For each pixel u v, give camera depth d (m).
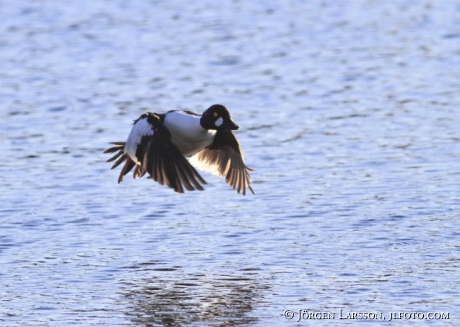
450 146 18.72
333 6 37.69
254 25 33.84
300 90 24.62
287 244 13.20
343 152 18.53
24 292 11.56
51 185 16.64
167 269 12.31
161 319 10.66
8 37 31.78
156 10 36.66
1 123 21.61
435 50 29.56
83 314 10.84
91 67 27.69
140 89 25.03
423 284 11.52
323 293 11.31
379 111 22.11
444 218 14.19
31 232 13.98
